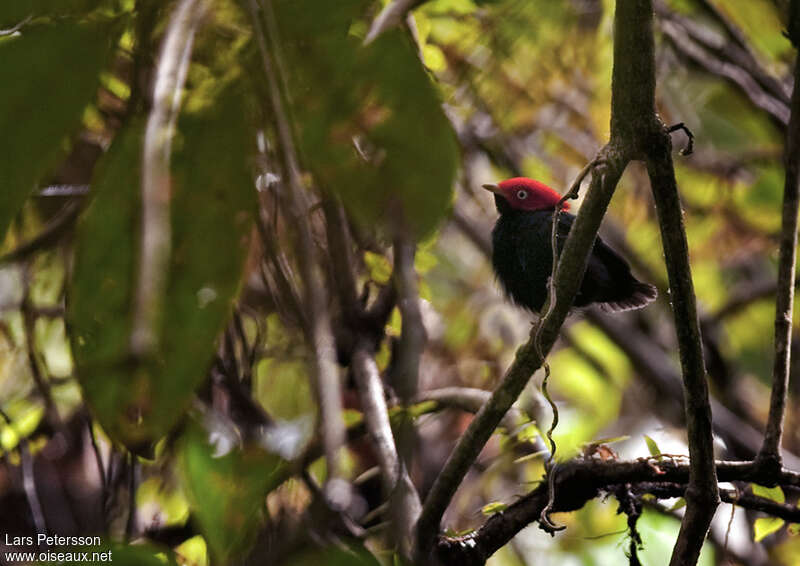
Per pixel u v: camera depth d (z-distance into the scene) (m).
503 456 7.48
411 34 5.35
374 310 6.41
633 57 4.01
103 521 6.23
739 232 11.02
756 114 10.44
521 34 8.01
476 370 9.56
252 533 5.09
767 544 9.30
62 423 7.10
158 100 3.12
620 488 5.65
